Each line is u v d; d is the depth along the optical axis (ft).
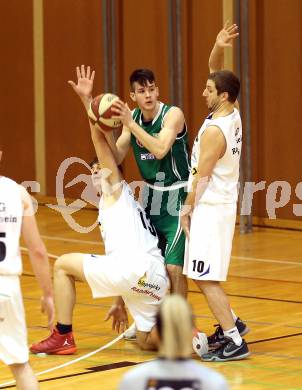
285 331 47.37
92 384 37.76
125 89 93.50
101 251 73.87
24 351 29.55
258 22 84.28
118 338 46.32
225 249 41.39
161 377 18.40
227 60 85.25
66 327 43.14
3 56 104.88
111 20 91.30
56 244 77.56
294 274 64.03
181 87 87.15
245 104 83.10
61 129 99.50
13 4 103.30
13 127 104.94
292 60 82.43
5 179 29.78
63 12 98.07
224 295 41.70
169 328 18.48
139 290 42.06
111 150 44.11
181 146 44.75
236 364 40.86
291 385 37.27
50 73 100.07
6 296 28.89
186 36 88.02
